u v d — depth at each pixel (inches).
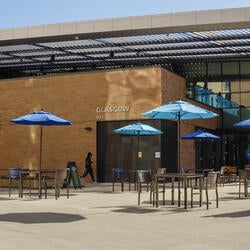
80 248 295.7
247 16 993.5
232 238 328.8
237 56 1290.6
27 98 1117.7
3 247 296.5
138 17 1054.4
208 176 521.3
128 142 1015.6
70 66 1477.6
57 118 674.8
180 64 1393.9
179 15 1031.0
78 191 765.9
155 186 564.7
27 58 1339.8
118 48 1218.0
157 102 995.9
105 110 1043.3
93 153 1044.5
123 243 312.5
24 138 1112.2
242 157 1328.7
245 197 645.9
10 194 697.6
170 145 1031.0
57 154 1078.4
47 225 392.8
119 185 925.8
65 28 1098.1
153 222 409.4
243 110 1339.8
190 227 379.6
